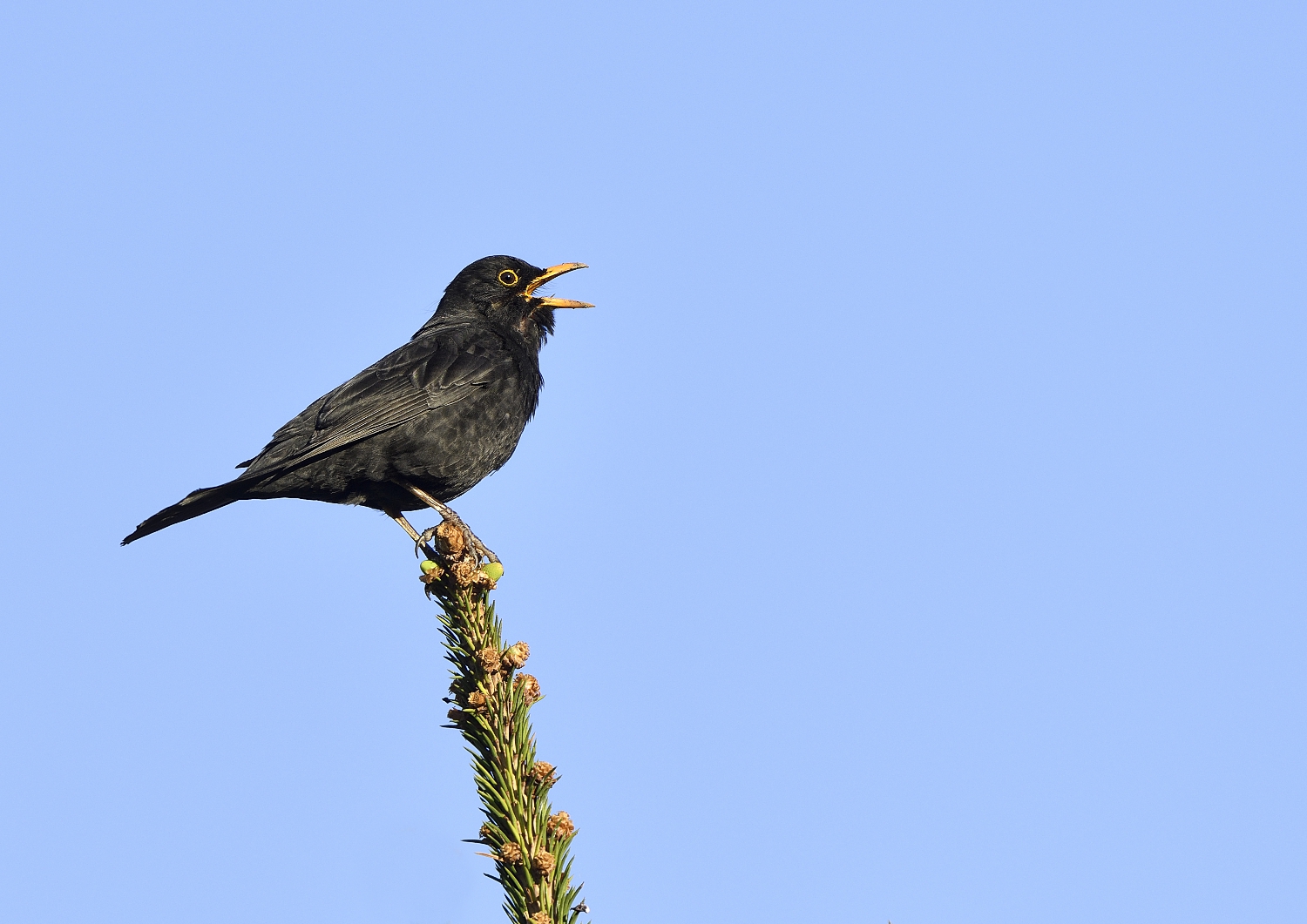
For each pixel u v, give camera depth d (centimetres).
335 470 1366
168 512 1295
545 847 680
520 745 718
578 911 663
